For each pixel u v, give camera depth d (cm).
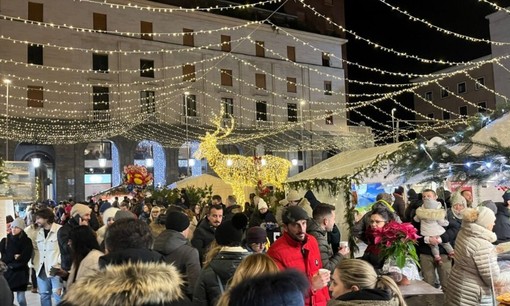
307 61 4016
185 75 3366
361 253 859
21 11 2906
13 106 2842
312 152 3978
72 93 2967
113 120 3133
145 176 2025
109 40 3170
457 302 465
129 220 293
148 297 200
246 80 3700
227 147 3625
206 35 3553
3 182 924
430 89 4547
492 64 3934
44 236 740
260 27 3756
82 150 3062
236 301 169
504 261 445
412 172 483
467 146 457
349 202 872
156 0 3372
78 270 405
